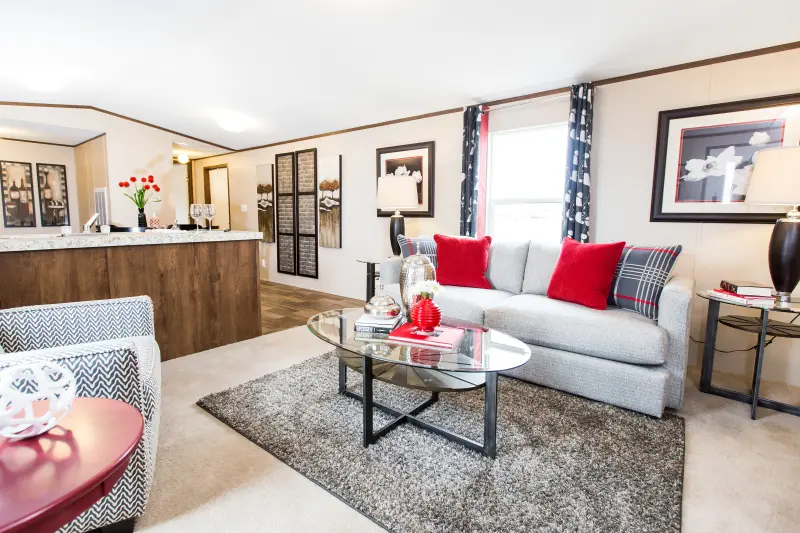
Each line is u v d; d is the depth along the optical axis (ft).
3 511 2.11
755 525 4.69
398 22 9.02
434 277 7.73
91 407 3.34
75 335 5.99
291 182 19.25
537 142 12.20
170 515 4.80
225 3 8.64
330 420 6.95
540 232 12.39
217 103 15.24
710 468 5.74
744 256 9.04
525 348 6.22
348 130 16.66
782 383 8.80
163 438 6.40
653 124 9.95
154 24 9.54
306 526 4.66
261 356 10.17
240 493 5.18
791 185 7.02
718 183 9.18
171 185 19.07
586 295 8.73
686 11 7.72
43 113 15.66
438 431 6.47
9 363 3.77
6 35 10.07
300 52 10.75
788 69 8.35
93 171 19.04
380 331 6.77
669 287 7.56
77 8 8.89
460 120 13.42
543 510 4.85
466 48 9.78
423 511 4.84
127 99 15.21
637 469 5.63
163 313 9.98
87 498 2.51
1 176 19.34
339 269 17.67
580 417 7.06
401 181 12.44
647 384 7.03
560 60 9.86
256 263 11.78
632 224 10.42
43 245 8.14
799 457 6.01
